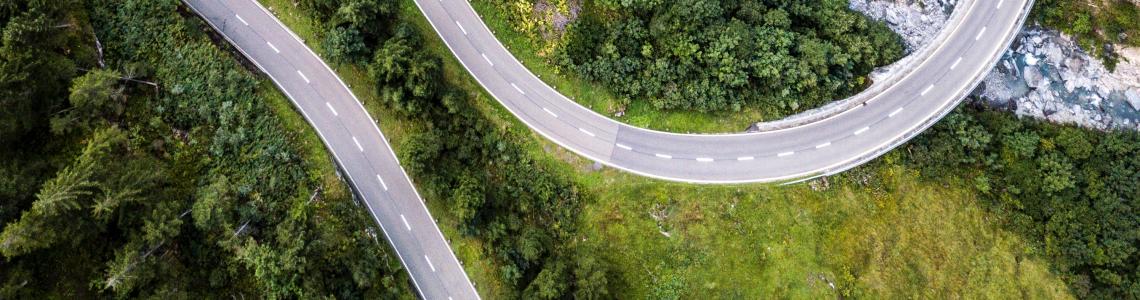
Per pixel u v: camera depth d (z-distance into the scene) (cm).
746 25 4750
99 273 3584
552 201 4719
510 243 4500
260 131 4216
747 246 4769
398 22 4631
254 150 4166
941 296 4969
